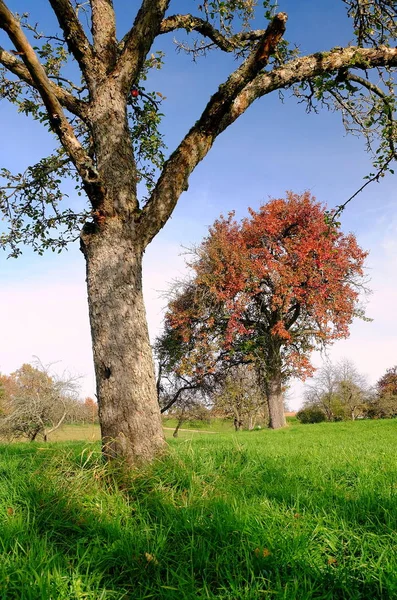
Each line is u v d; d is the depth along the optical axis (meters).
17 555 2.68
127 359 4.58
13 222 7.50
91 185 4.80
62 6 5.16
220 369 26.41
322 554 2.85
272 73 5.68
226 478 4.43
